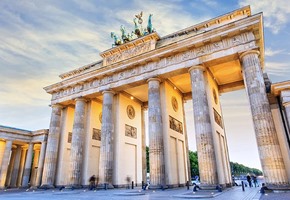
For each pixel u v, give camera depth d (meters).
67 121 58.47
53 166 52.41
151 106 41.31
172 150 43.31
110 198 25.45
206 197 23.48
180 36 44.78
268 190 27.62
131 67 46.25
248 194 26.09
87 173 49.09
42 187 50.16
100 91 49.34
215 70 44.50
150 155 38.66
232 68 43.88
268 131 29.98
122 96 52.75
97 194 31.92
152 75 43.00
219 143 40.97
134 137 54.03
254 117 31.75
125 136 50.53
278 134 33.22
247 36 35.91
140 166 54.16
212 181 31.78
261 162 29.83
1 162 65.38
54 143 53.97
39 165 62.12
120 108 50.88
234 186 42.38
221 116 47.66
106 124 46.00
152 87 42.50
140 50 47.53
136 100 58.31
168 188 37.78
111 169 43.44
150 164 38.22
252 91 32.78
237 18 40.41
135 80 44.88
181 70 40.69
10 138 64.69
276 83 31.50
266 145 29.56
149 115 41.06
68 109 59.44
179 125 49.31
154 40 46.84
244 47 35.41
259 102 31.66
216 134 39.44
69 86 54.75
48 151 53.19
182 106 53.94
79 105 52.03
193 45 39.41
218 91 50.38
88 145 51.44
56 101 56.53
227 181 40.06
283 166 28.34
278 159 28.59
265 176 28.89
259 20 34.41
